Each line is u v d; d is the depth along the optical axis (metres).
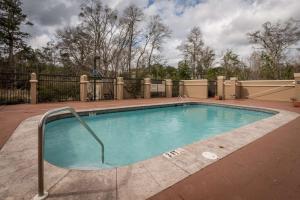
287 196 2.08
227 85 15.64
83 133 6.06
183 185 2.28
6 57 23.69
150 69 27.31
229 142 3.93
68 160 4.06
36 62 25.97
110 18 24.98
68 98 12.02
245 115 9.74
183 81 18.47
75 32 24.89
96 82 13.26
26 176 2.39
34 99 10.27
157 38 26.97
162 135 6.57
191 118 9.26
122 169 2.65
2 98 10.20
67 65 25.19
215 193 2.12
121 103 11.23
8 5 22.91
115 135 6.35
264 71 24.34
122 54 25.50
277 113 7.96
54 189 2.10
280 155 3.26
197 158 3.09
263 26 23.59
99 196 2.00
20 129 4.69
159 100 13.83
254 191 2.17
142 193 2.08
